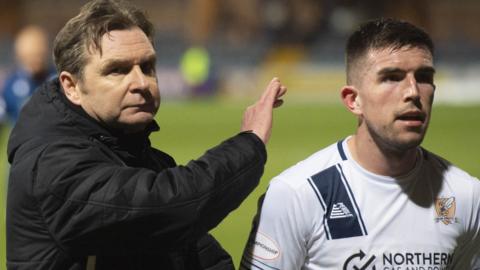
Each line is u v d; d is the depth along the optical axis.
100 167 3.51
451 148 18.98
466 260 3.99
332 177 3.82
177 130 24.14
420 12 52.97
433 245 3.81
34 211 3.55
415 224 3.81
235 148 3.59
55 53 3.77
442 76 38.72
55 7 52.75
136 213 3.40
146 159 4.00
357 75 3.78
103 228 3.43
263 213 3.89
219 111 30.95
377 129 3.72
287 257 3.86
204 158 3.56
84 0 52.94
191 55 38.53
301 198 3.80
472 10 53.19
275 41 50.72
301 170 3.88
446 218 3.85
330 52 47.59
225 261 4.32
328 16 52.97
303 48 49.06
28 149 3.62
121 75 3.67
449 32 53.31
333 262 3.82
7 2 51.94
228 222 11.00
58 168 3.49
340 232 3.78
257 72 41.59
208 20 52.19
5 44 42.56
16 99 11.65
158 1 52.41
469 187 3.90
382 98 3.69
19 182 3.58
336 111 30.84
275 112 30.81
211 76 39.53
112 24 3.68
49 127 3.68
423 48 3.71
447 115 27.86
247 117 3.84
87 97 3.68
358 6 53.31
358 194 3.80
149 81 3.71
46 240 3.57
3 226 10.77
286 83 41.28
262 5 53.44
